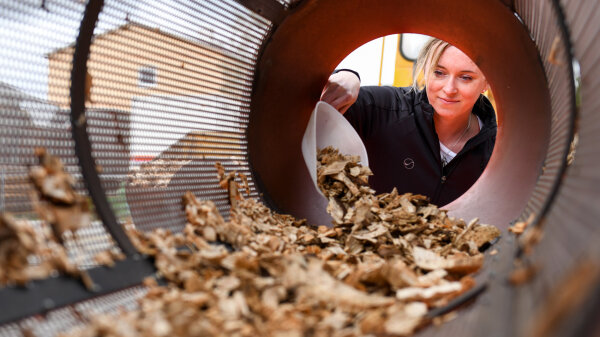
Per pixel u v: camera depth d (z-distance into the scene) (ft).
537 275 2.85
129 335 2.87
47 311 3.07
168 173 5.96
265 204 7.33
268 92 7.49
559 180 4.14
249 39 7.02
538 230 3.88
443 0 6.49
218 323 3.24
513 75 6.43
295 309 3.47
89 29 4.58
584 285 1.64
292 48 7.37
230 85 6.96
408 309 3.29
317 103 7.67
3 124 3.90
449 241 6.07
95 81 4.94
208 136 6.72
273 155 7.66
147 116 5.72
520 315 2.39
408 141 9.88
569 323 1.59
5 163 3.89
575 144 4.70
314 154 7.31
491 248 5.40
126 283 3.79
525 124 6.39
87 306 3.33
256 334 3.12
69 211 3.79
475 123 10.21
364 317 3.33
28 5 4.03
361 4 6.98
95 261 3.88
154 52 5.71
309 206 7.50
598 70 3.59
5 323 2.79
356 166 7.48
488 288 3.48
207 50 6.48
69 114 4.54
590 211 2.45
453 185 9.91
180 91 6.18
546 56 5.49
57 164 4.00
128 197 5.21
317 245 6.04
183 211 5.68
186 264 4.20
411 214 6.41
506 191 6.40
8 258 3.14
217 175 6.77
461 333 2.70
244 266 4.23
